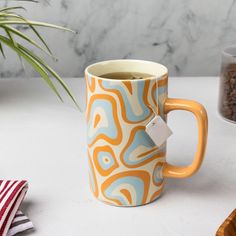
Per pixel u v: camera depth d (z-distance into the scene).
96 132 0.57
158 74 0.60
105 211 0.59
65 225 0.56
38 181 0.65
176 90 0.97
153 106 0.56
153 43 1.07
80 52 1.07
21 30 1.04
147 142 0.57
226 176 0.66
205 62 1.10
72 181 0.65
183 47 1.08
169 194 0.62
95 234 0.55
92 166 0.60
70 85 1.00
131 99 0.55
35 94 0.95
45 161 0.70
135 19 1.05
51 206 0.60
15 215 0.55
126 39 1.07
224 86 0.83
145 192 0.59
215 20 1.06
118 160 0.57
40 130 0.80
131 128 0.56
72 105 0.90
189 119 0.85
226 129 0.81
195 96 0.94
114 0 1.03
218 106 0.86
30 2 1.02
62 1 1.03
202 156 0.58
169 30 1.06
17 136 0.78
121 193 0.59
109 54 1.08
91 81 0.56
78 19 1.04
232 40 1.08
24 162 0.70
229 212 0.59
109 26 1.05
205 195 0.62
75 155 0.72
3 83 1.01
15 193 0.55
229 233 0.49
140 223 0.57
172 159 0.71
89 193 0.62
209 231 0.55
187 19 1.06
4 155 0.71
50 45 1.06
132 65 0.62
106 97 0.55
